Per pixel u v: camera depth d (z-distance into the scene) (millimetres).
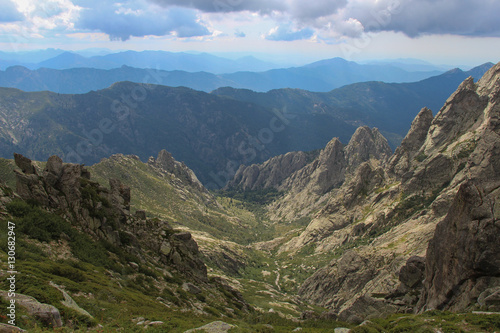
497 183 52469
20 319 27016
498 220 48250
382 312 63312
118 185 91312
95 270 52938
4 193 56000
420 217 155125
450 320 38188
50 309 29391
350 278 136375
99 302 39844
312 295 151500
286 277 194625
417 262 68500
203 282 83938
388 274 113812
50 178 65438
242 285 152875
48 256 49219
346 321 63656
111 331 31750
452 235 53938
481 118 196625
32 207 57781
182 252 85875
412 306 63000
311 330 42344
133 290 54094
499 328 34594
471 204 52344
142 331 33656
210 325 37500
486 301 42875
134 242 75750
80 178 75688
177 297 61969
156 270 71500
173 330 34938
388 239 154250
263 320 63781
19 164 65062
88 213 66438
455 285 50719
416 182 193750
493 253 46875
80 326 30750
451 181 179750
